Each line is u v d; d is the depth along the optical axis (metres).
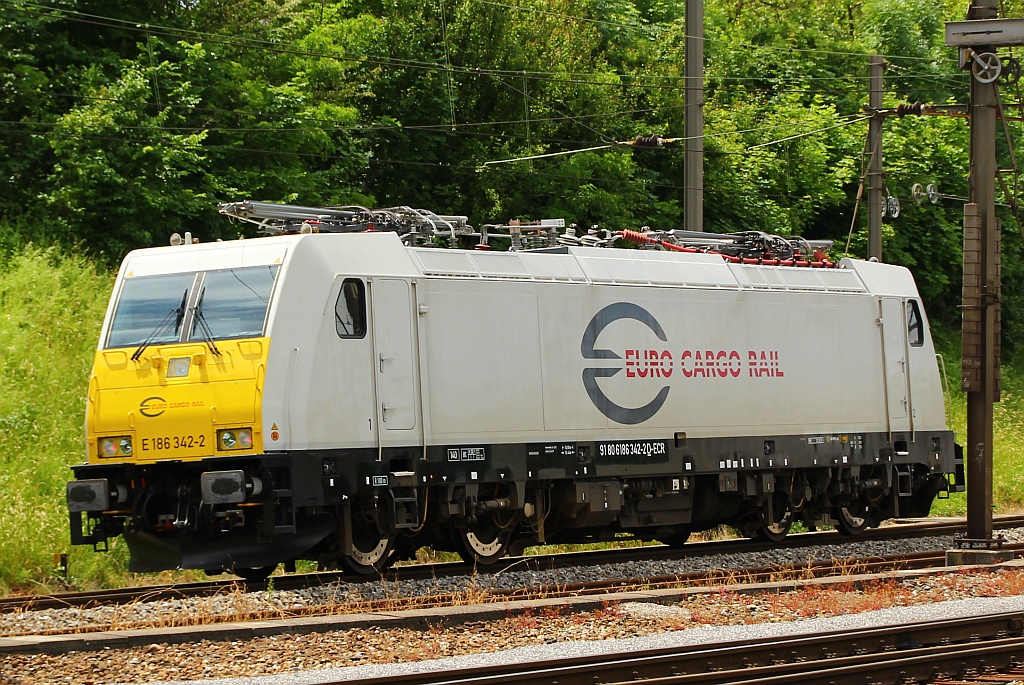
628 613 24.75
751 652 20.16
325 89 59.25
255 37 57.56
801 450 39.53
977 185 35.19
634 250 37.16
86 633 22.45
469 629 23.30
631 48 73.94
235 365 28.42
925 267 82.81
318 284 29.31
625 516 36.09
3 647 20.25
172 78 52.88
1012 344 85.56
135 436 29.14
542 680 18.22
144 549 29.92
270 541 28.61
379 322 30.39
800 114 76.75
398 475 30.30
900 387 43.00
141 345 29.55
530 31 63.59
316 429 28.83
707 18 86.44
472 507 31.97
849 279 42.25
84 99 50.50
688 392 36.88
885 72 86.94
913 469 43.56
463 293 32.25
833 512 42.62
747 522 40.62
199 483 28.92
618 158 64.25
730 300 38.38
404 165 60.16
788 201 75.75
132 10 54.91
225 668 20.08
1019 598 27.11
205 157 51.44
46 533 33.16
